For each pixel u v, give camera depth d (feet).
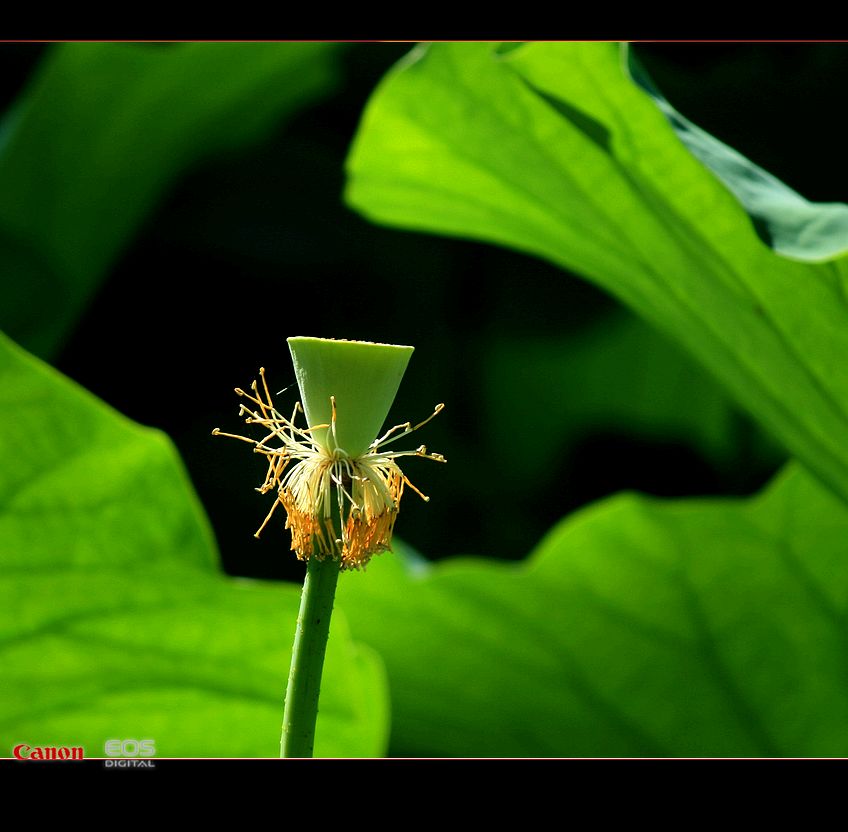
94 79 7.00
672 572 5.16
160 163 7.79
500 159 4.09
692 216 3.78
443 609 5.11
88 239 7.75
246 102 7.76
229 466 8.64
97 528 3.81
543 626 5.17
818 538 5.12
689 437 9.07
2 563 3.78
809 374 3.86
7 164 7.14
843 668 5.15
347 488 3.25
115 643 3.87
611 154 3.85
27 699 3.85
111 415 3.78
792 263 3.71
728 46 8.63
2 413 3.74
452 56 3.92
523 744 5.17
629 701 5.16
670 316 4.16
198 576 3.84
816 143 8.61
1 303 7.60
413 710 5.18
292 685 3.23
